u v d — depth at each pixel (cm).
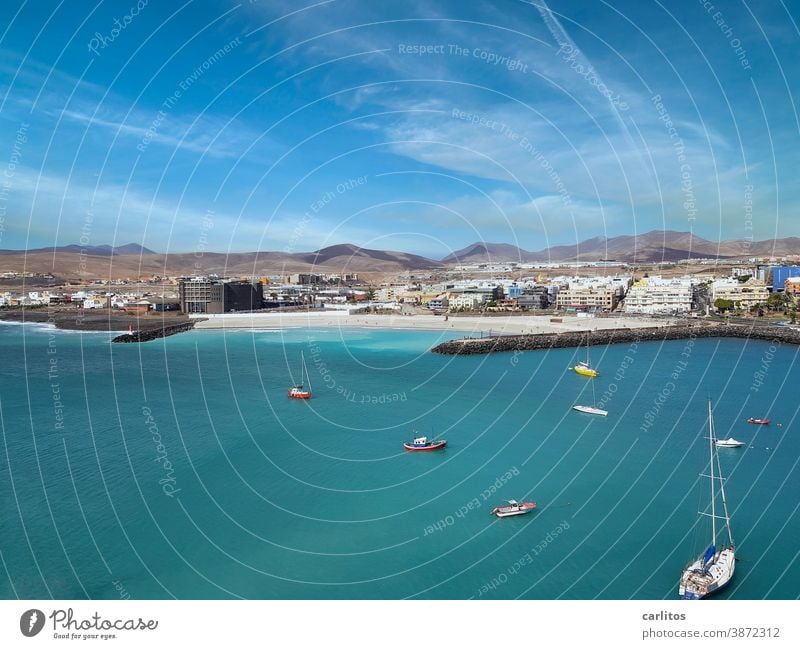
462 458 6325
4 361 13462
